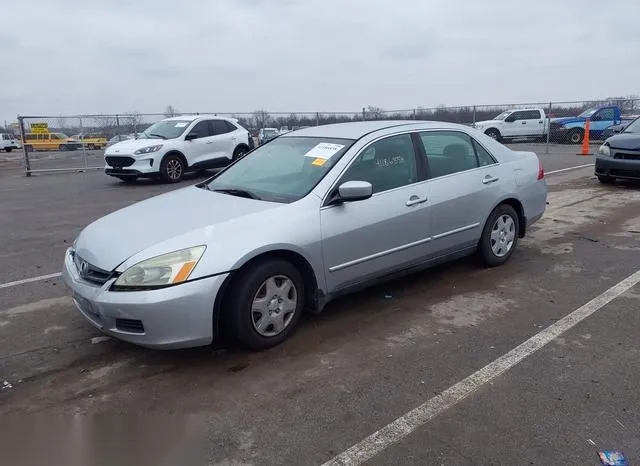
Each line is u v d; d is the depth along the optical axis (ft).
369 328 13.79
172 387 11.15
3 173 61.62
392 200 14.64
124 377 11.61
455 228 16.48
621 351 12.19
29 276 18.95
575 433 9.26
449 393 10.62
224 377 11.48
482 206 17.24
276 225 12.44
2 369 12.09
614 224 24.79
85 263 12.23
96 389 11.15
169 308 11.01
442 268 18.52
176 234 11.89
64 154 70.90
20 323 14.65
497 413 9.90
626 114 81.20
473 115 82.69
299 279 12.97
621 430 9.32
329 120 80.69
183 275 11.19
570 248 20.84
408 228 15.02
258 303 12.21
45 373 11.87
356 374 11.47
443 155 16.66
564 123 78.48
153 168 45.47
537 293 15.98
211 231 11.94
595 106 83.87
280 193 13.93
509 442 9.06
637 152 33.94
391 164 15.16
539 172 19.65
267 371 11.69
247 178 15.47
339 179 13.84
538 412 9.89
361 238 13.92
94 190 42.65
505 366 11.63
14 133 154.40
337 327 13.88
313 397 10.61
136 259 11.33
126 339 11.49
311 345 12.88
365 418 9.86
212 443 9.29
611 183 37.11
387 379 11.23
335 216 13.42
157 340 11.18
